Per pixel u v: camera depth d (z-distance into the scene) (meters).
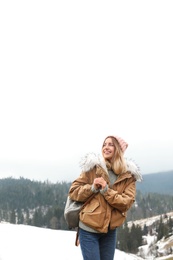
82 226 4.30
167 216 158.75
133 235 109.06
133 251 104.56
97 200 4.28
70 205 4.46
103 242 4.43
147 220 169.38
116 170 4.42
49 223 155.25
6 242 9.46
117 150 4.52
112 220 4.29
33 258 8.25
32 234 11.08
